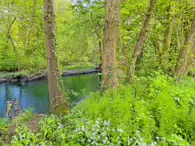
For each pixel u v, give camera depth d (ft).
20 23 58.29
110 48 15.34
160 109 10.19
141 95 12.73
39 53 57.06
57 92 18.19
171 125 9.07
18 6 54.90
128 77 16.39
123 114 10.06
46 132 12.61
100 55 26.96
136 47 17.03
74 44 50.01
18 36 63.41
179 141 8.11
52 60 18.20
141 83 14.71
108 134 9.39
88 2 24.82
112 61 15.47
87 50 52.49
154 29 22.75
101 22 27.25
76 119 12.25
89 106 12.97
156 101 10.94
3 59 64.75
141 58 20.80
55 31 18.25
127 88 13.67
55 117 15.57
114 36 15.28
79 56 55.26
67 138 10.75
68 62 59.93
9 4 55.62
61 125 12.74
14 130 14.06
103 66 15.84
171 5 19.63
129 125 9.27
